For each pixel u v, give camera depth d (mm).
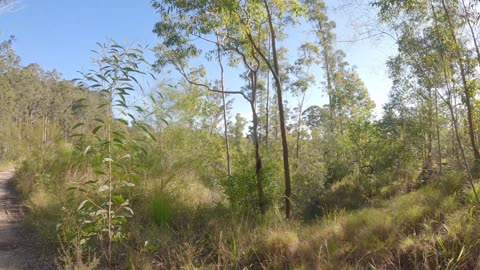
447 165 11648
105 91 4141
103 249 4988
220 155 17422
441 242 4887
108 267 4938
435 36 6121
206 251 5742
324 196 17484
